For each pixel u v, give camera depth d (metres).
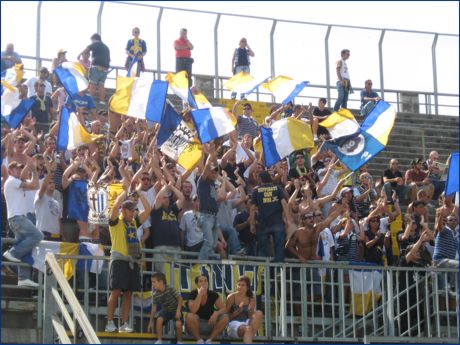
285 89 27.88
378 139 23.78
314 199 24.56
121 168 21.25
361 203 25.41
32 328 20.00
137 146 24.70
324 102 30.08
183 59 31.22
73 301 18.53
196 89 26.72
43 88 26.83
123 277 19.41
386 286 22.17
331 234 23.08
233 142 24.72
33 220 21.09
